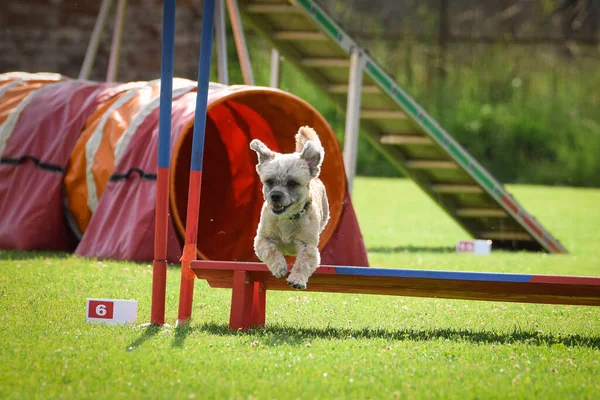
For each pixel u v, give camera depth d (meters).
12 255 11.77
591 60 40.19
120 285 9.41
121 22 16.78
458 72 40.53
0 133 13.09
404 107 15.77
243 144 13.31
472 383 5.71
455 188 17.50
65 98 13.33
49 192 12.62
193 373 5.82
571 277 6.89
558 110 39.56
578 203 29.36
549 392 5.48
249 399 5.20
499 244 18.30
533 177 38.72
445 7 40.97
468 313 8.73
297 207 7.72
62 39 29.27
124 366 5.96
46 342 6.65
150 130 12.10
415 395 5.39
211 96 11.44
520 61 40.50
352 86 15.53
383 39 40.78
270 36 16.47
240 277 7.40
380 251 15.32
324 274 7.40
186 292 7.70
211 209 12.95
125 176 11.89
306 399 5.26
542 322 8.31
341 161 12.02
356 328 7.75
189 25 25.84
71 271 10.28
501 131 39.25
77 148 12.73
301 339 7.06
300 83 37.72
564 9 40.25
